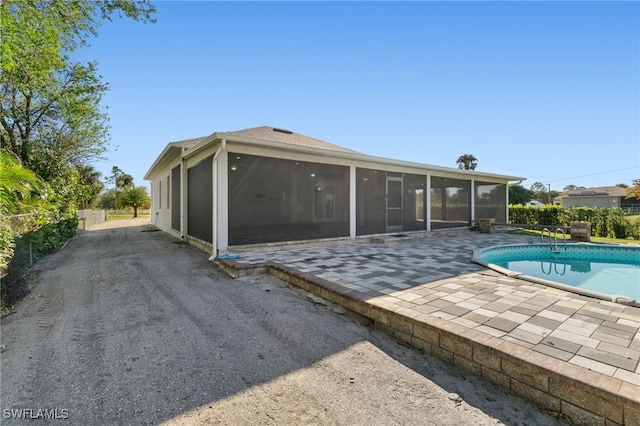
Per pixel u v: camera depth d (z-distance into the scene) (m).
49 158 10.16
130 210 34.94
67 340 2.89
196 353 2.67
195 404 2.00
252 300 4.09
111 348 2.74
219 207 6.85
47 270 5.81
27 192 6.18
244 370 2.42
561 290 3.92
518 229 13.71
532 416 1.95
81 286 4.72
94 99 10.46
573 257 8.35
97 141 11.20
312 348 2.79
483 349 2.35
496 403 2.07
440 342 2.66
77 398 2.04
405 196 11.07
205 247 7.94
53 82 9.30
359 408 1.99
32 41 7.73
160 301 4.04
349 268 5.28
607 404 1.76
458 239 9.90
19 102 9.29
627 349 2.30
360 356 2.67
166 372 2.37
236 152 7.12
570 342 2.41
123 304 3.91
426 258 6.30
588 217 12.34
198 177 8.76
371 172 9.99
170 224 12.91
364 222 9.81
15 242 4.78
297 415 1.92
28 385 2.18
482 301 3.45
